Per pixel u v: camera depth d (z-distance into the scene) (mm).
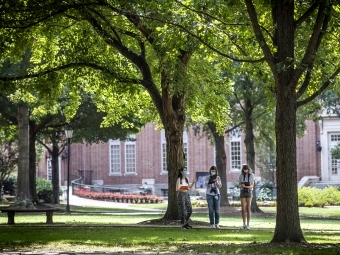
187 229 28875
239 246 21109
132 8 27125
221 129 39406
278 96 21844
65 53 35188
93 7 27406
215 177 30250
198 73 35438
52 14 25844
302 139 83750
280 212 21734
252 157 49000
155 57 31984
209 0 23344
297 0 23781
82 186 86625
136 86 33156
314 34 21359
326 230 30531
